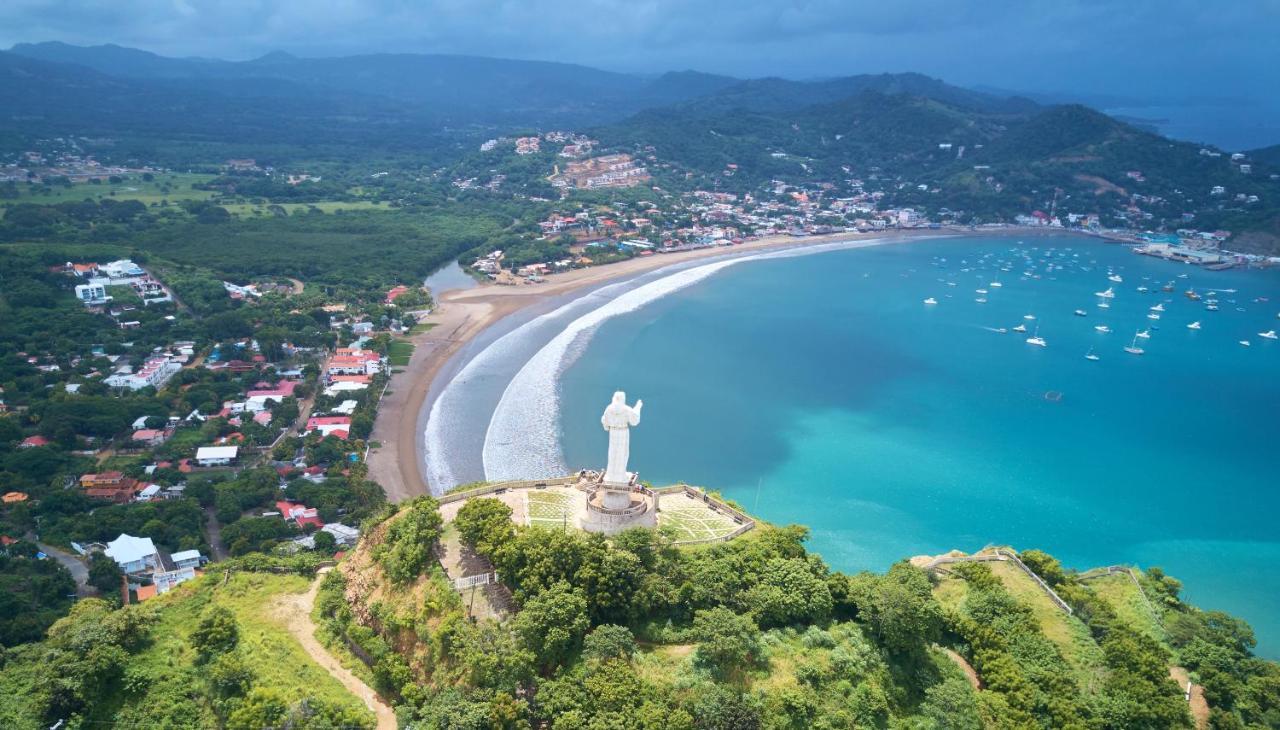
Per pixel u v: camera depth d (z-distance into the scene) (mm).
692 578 76188
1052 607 91000
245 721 61562
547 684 64875
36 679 67000
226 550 117812
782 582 77250
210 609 75688
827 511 135875
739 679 66625
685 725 60469
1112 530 134625
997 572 100250
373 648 74875
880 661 72375
